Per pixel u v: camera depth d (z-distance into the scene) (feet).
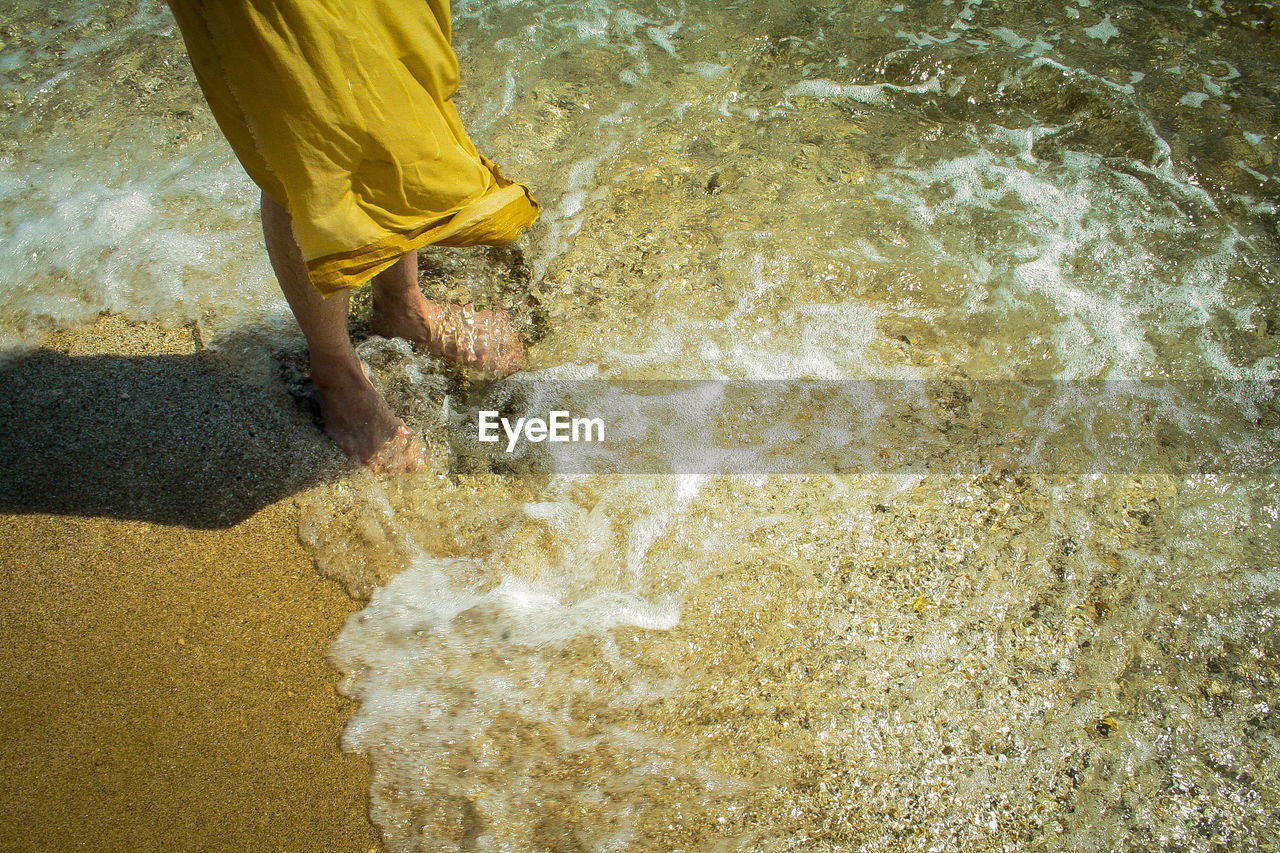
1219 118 10.25
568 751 6.04
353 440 7.31
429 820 5.72
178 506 6.98
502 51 11.12
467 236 6.16
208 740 5.94
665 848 5.64
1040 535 7.14
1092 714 6.25
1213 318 8.55
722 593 6.81
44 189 9.22
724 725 6.18
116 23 11.20
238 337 8.07
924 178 9.77
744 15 11.66
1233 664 6.49
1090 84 10.57
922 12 11.63
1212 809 5.83
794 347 8.34
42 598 6.48
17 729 5.89
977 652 6.54
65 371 7.76
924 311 8.62
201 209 9.15
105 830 5.54
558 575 6.91
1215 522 7.23
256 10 4.55
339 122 5.02
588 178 9.71
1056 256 9.03
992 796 5.89
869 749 6.08
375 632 6.55
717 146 10.08
